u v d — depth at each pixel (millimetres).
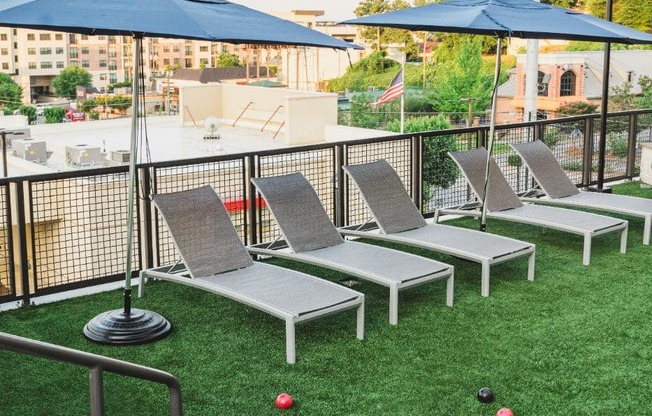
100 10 4820
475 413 4590
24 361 5258
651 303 6684
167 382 2760
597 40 8539
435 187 9734
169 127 34281
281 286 5945
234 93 34375
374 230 8680
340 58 90688
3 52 176625
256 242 8180
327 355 5492
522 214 8422
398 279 6137
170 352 5527
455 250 7016
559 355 5512
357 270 6348
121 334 5672
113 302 6676
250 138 30359
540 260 8070
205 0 5621
